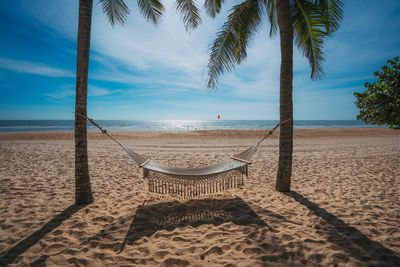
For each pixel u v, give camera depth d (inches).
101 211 113.1
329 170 211.5
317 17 147.6
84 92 116.1
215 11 174.1
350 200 128.4
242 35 169.3
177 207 120.3
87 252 77.3
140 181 174.4
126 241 84.8
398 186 156.3
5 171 198.2
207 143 455.2
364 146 402.3
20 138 530.9
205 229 94.9
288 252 75.7
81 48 112.0
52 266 69.5
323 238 85.0
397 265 68.0
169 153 326.0
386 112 106.3
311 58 171.9
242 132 737.6
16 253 75.9
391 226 93.7
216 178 127.9
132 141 489.7
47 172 198.1
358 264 68.8
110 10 153.9
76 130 117.7
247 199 132.9
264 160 269.9
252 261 71.5
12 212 109.5
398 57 102.3
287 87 137.3
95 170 211.0
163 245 82.1
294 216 107.0
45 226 95.6
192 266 69.9
